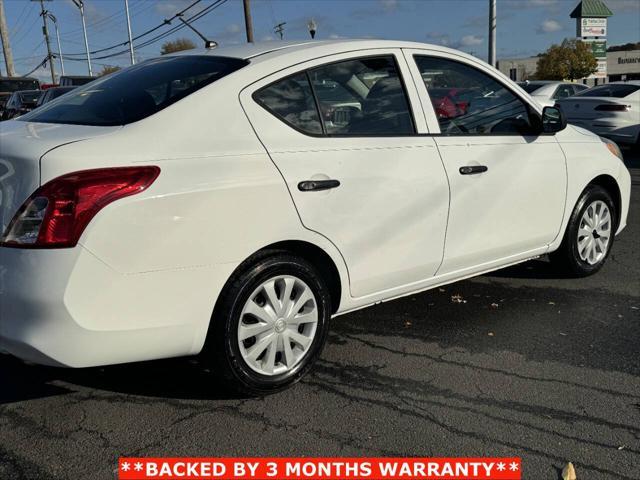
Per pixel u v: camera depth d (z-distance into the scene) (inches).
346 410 124.1
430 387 133.3
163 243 108.0
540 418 121.7
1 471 104.8
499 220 164.2
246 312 121.2
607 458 109.5
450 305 180.9
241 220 115.8
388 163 137.8
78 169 102.0
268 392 127.0
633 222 281.7
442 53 157.2
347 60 138.6
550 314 173.9
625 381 136.4
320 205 126.8
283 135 124.5
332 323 167.8
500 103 167.2
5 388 132.2
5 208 105.0
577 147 186.4
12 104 771.4
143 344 111.3
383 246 139.6
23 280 101.7
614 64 2906.0
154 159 108.4
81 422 119.5
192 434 116.0
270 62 127.9
